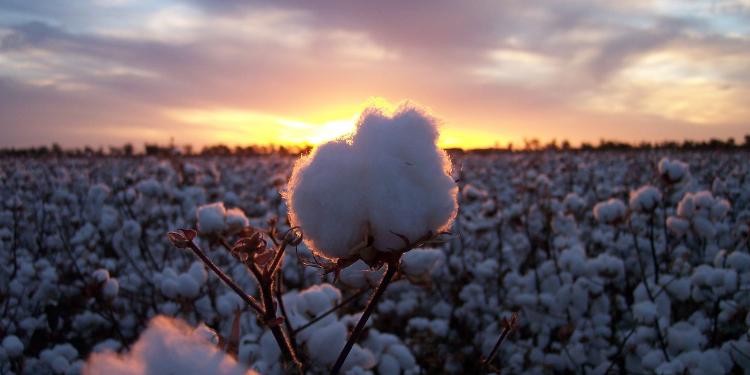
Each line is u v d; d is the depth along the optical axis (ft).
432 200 2.63
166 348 1.56
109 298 10.19
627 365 10.36
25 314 12.98
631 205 12.56
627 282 14.28
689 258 14.48
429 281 7.52
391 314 14.16
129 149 77.97
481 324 14.38
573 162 54.08
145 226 17.97
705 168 49.70
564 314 12.37
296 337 6.81
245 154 78.07
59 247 18.99
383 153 2.64
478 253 18.49
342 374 6.68
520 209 19.90
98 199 21.01
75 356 10.63
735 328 10.64
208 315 10.27
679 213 13.82
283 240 3.14
